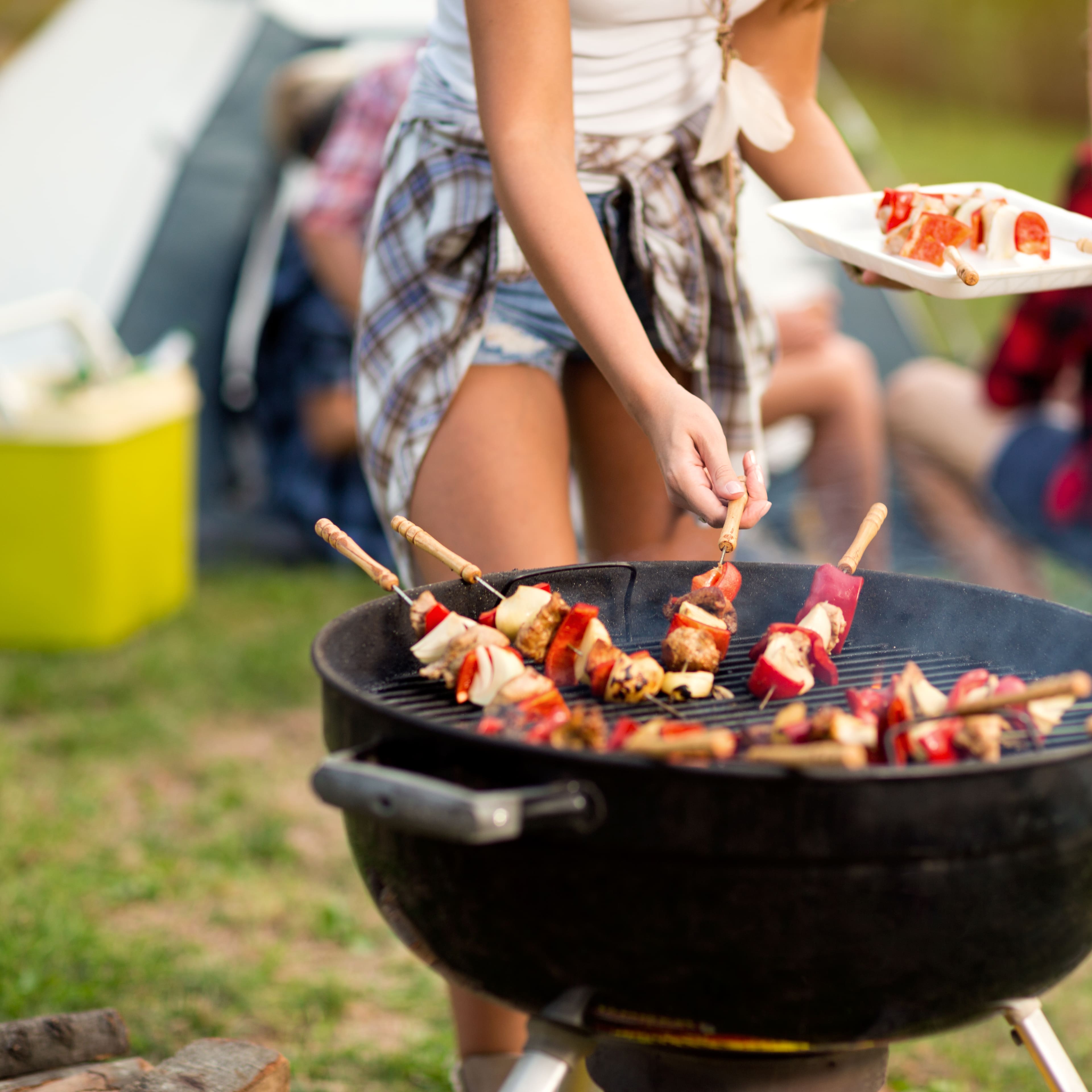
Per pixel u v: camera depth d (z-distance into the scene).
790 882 1.04
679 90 1.79
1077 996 2.47
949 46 15.17
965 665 1.51
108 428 3.84
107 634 3.96
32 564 3.89
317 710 3.65
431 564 1.75
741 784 1.01
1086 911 1.14
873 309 5.40
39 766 3.22
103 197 4.70
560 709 1.29
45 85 4.93
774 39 1.86
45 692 3.60
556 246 1.47
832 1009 1.10
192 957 2.45
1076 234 1.63
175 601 4.32
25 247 4.64
